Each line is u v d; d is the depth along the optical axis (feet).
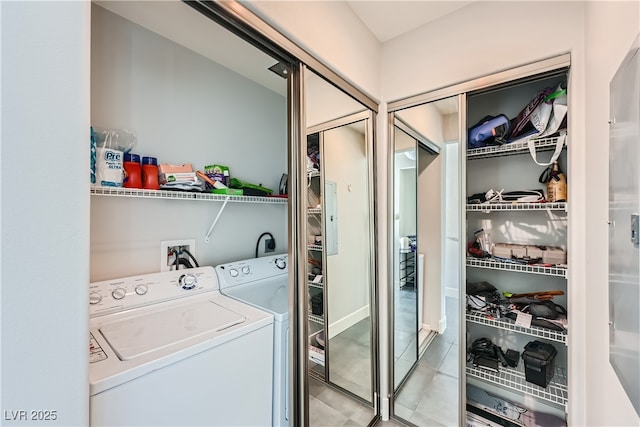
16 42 1.69
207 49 5.41
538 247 4.90
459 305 5.07
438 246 5.96
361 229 5.89
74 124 1.93
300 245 4.13
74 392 1.92
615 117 2.40
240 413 3.65
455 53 4.85
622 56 2.31
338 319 5.39
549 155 5.08
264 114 7.00
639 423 1.91
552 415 4.85
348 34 4.70
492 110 5.73
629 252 2.01
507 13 4.35
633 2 2.07
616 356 2.36
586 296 3.65
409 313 6.32
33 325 1.76
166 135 5.03
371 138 5.71
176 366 3.01
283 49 3.61
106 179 3.76
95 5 4.13
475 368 5.15
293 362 4.11
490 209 4.98
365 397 5.83
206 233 5.67
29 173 1.75
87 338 2.00
